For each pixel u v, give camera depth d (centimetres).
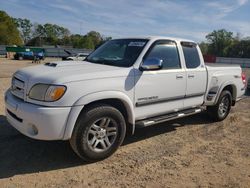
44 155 450
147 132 590
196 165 444
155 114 515
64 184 370
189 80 568
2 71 1803
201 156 480
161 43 523
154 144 525
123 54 505
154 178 396
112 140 445
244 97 1109
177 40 560
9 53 4722
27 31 12325
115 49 531
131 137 554
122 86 444
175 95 541
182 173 415
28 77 414
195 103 603
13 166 411
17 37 10288
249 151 512
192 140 557
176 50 551
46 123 380
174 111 554
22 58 4112
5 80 1239
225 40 9450
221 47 9494
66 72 414
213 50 9619
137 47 502
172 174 411
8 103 432
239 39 9362
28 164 419
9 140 501
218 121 695
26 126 400
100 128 428
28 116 388
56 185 367
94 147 426
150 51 499
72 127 395
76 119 398
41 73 415
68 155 454
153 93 495
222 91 684
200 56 608
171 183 385
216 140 564
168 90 523
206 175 413
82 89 400
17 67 2317
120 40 558
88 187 365
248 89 1330
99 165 427
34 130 398
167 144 528
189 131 612
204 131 618
